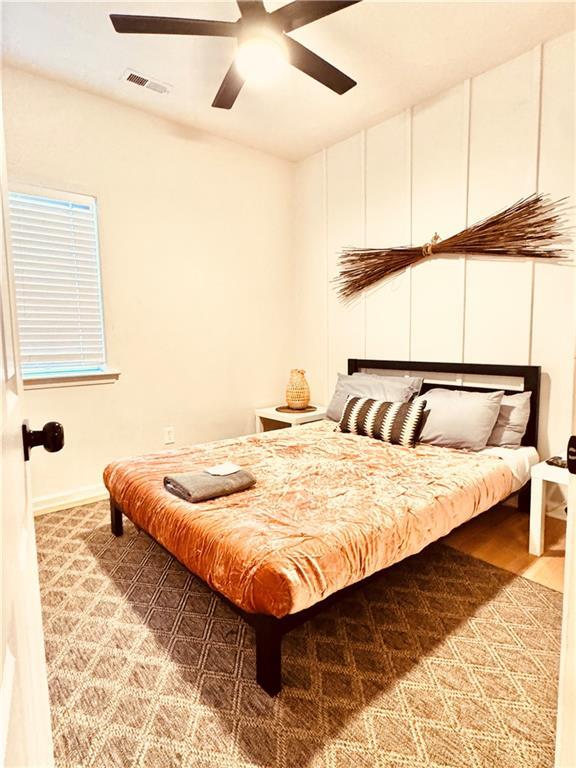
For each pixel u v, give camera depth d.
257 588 1.30
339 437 2.92
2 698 0.43
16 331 0.91
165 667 1.48
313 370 4.13
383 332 3.50
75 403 2.95
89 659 1.52
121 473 2.20
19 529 0.68
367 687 1.39
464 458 2.39
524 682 1.41
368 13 2.18
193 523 1.62
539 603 1.83
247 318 3.88
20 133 2.63
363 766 1.14
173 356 3.43
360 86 2.84
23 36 2.29
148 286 3.25
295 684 1.40
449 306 3.07
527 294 2.69
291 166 4.09
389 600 1.86
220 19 2.20
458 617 1.74
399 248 3.27
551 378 2.63
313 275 4.03
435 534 1.79
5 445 0.57
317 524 1.56
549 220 2.54
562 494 2.63
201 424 3.63
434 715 1.29
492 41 2.43
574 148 2.43
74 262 2.93
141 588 1.95
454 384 3.08
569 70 2.40
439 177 3.03
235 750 1.18
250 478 1.96
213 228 3.58
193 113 3.16
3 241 0.73
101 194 2.97
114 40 2.34
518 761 1.15
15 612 0.56
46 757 0.73
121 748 1.19
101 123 2.94
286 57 1.99
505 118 2.68
